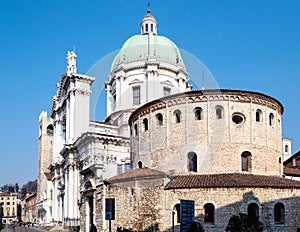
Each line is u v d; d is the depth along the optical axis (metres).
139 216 47.56
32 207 182.00
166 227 47.41
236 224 44.25
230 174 51.97
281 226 48.16
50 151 157.62
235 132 54.34
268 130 57.22
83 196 58.06
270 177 53.25
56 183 108.50
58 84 109.88
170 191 48.19
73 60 91.00
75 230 81.06
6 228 111.38
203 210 47.50
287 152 120.75
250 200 47.56
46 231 84.44
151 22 105.00
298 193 49.91
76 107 50.91
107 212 41.25
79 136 51.25
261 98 56.56
